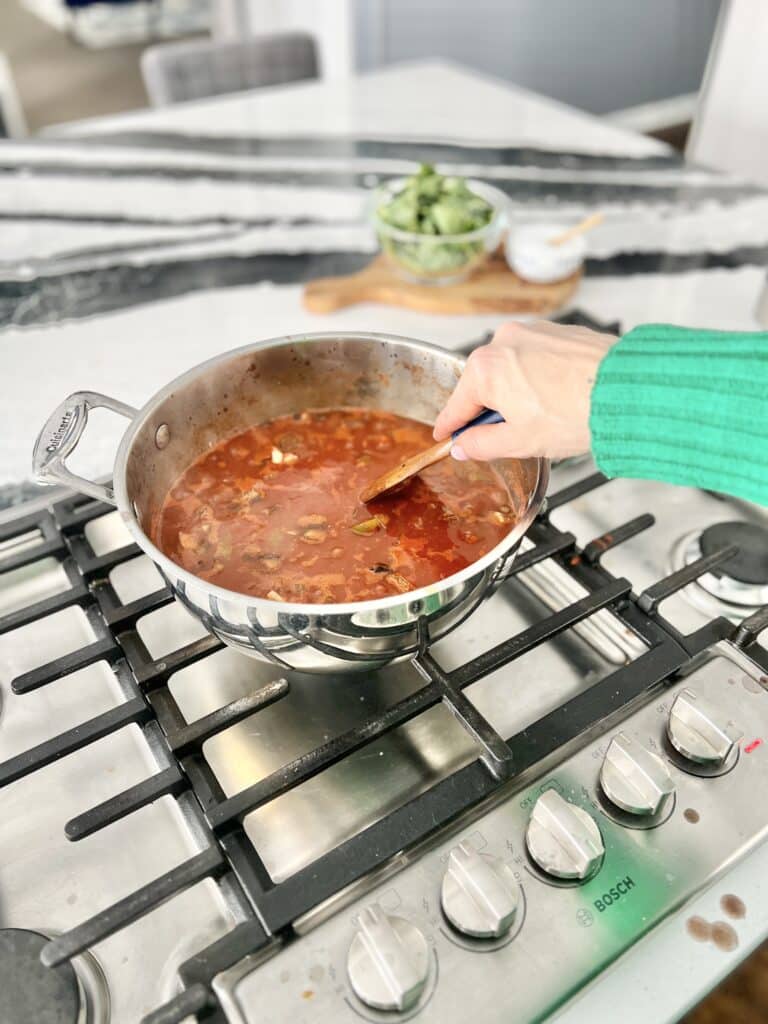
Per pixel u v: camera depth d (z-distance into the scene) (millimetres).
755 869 563
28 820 618
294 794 630
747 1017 784
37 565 835
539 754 611
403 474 747
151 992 525
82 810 624
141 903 524
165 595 726
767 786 602
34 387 1063
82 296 1240
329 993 500
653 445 567
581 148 1688
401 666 729
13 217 1415
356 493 821
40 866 591
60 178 1527
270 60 2197
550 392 607
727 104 2275
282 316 1211
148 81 2115
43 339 1153
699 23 4004
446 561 754
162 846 604
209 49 2111
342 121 1765
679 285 1285
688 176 1587
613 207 1479
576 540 787
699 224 1440
